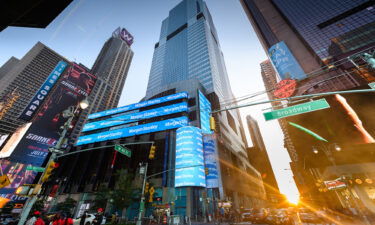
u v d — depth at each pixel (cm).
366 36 5712
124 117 6556
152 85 11194
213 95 7112
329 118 3005
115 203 2741
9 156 7694
